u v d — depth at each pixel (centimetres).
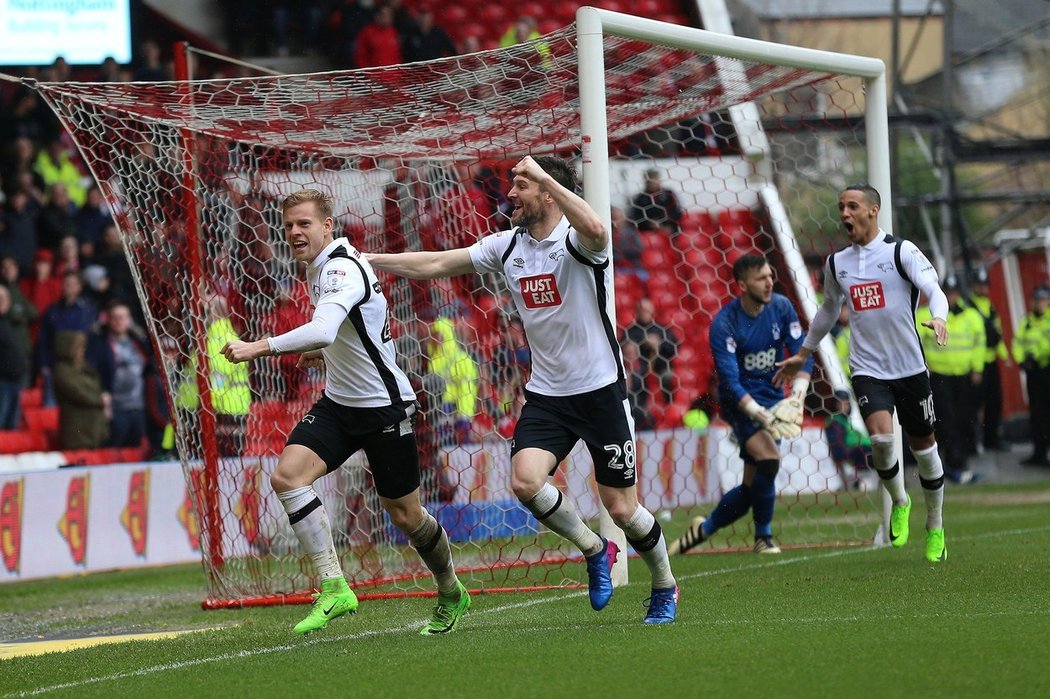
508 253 1967
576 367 1936
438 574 2081
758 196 5750
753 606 2212
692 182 5828
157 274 3181
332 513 3419
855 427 5528
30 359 5166
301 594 2883
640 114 3716
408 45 6900
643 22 2878
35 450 4966
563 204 1856
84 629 2577
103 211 5641
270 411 3341
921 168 7969
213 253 3331
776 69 3388
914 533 3716
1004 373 7825
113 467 3997
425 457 3650
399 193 3622
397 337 3628
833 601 2233
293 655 1908
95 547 3931
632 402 4909
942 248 7712
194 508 2936
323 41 6894
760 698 1425
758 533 3366
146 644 2167
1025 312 7825
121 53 6047
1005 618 1934
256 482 3275
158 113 3081
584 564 3281
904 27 8969
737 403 3231
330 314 1920
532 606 2438
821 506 4791
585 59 2775
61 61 5844
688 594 2456
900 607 2111
